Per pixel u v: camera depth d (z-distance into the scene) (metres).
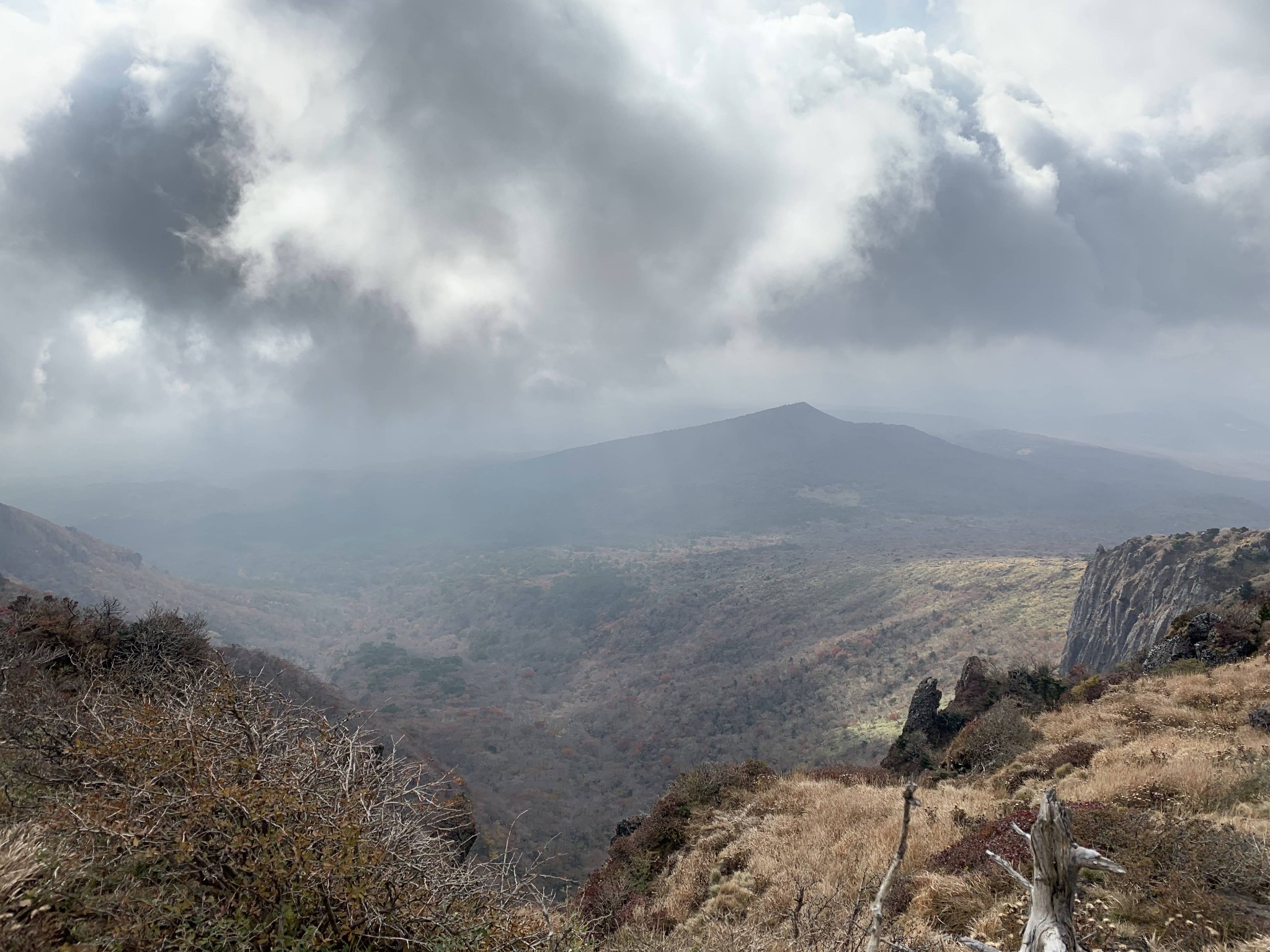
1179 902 6.05
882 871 10.36
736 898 11.59
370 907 3.71
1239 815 8.37
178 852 3.46
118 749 3.88
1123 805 9.41
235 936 3.29
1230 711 15.91
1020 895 7.30
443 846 4.43
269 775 3.95
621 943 7.39
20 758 4.47
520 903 4.47
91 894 3.45
